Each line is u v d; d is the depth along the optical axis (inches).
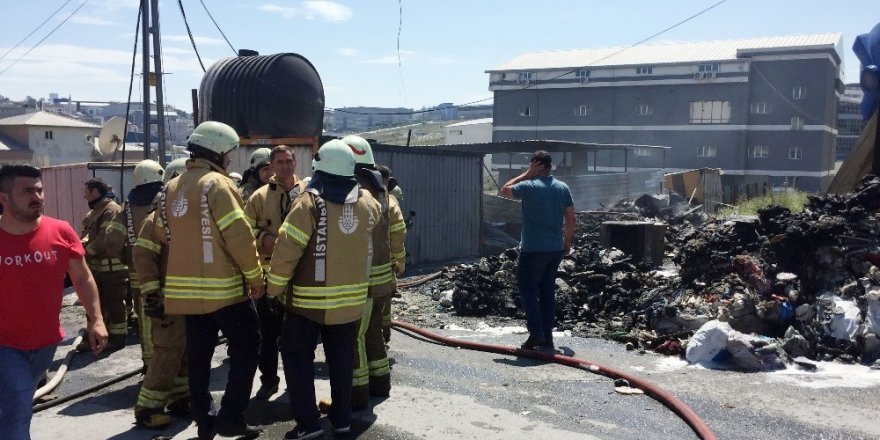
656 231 403.2
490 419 197.6
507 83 2480.3
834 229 287.3
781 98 2100.1
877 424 189.8
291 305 174.7
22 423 140.2
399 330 318.0
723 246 315.6
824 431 185.3
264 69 486.6
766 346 246.2
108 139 887.1
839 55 2165.4
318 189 174.1
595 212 731.4
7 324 138.3
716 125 2174.0
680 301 298.7
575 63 2412.6
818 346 254.4
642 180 1082.1
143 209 227.1
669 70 2226.9
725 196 1264.8
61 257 144.6
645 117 2278.5
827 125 2133.4
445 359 265.0
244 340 177.2
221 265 171.6
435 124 3764.8
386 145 498.6
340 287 174.6
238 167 479.2
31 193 138.6
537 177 272.8
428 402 212.8
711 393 216.7
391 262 229.8
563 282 343.3
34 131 2268.7
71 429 191.8
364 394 204.5
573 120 2390.5
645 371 242.8
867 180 348.2
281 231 169.5
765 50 2098.9
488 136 2994.6
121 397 222.1
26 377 140.6
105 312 284.8
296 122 493.4
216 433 178.5
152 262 185.8
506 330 314.7
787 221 317.1
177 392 200.8
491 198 767.1
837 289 275.0
